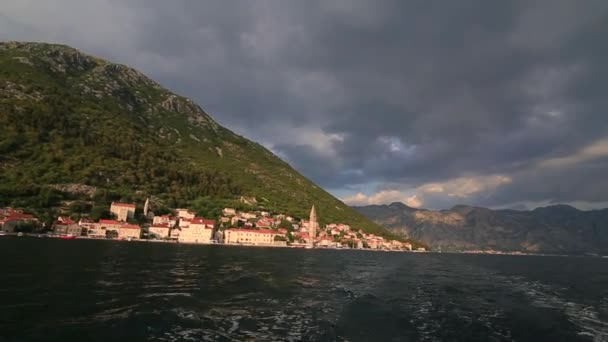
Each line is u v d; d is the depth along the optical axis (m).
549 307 43.84
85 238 178.00
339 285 56.25
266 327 28.17
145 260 78.06
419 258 198.75
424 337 27.69
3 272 45.53
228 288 45.91
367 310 36.88
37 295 33.16
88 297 33.91
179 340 23.55
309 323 30.11
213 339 24.25
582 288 68.88
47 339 21.73
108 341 22.22
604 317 39.41
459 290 55.94
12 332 22.47
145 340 22.97
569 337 30.00
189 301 35.72
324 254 177.25
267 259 110.06
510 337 28.88
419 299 45.34
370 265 110.12
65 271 50.34
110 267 59.44
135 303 32.84
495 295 51.97
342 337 26.56
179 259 87.31
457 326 31.48
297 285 53.47
